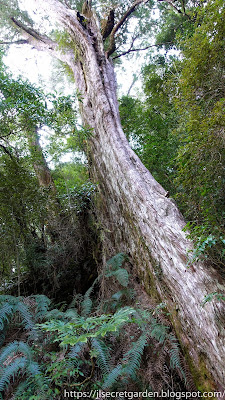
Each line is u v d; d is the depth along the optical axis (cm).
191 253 338
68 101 569
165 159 716
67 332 217
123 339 311
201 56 406
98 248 652
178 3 1070
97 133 751
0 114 527
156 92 845
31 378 276
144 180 530
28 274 625
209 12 404
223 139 323
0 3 1112
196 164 370
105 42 1220
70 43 1116
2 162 569
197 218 401
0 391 262
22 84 535
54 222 652
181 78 498
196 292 302
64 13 945
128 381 270
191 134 408
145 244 443
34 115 530
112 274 446
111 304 419
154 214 443
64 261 631
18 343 300
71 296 612
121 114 969
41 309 387
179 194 446
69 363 279
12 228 527
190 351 281
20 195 540
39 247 627
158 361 274
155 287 395
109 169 634
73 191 698
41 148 746
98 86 819
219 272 310
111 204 616
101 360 283
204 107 410
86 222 710
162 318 327
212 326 264
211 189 365
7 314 366
